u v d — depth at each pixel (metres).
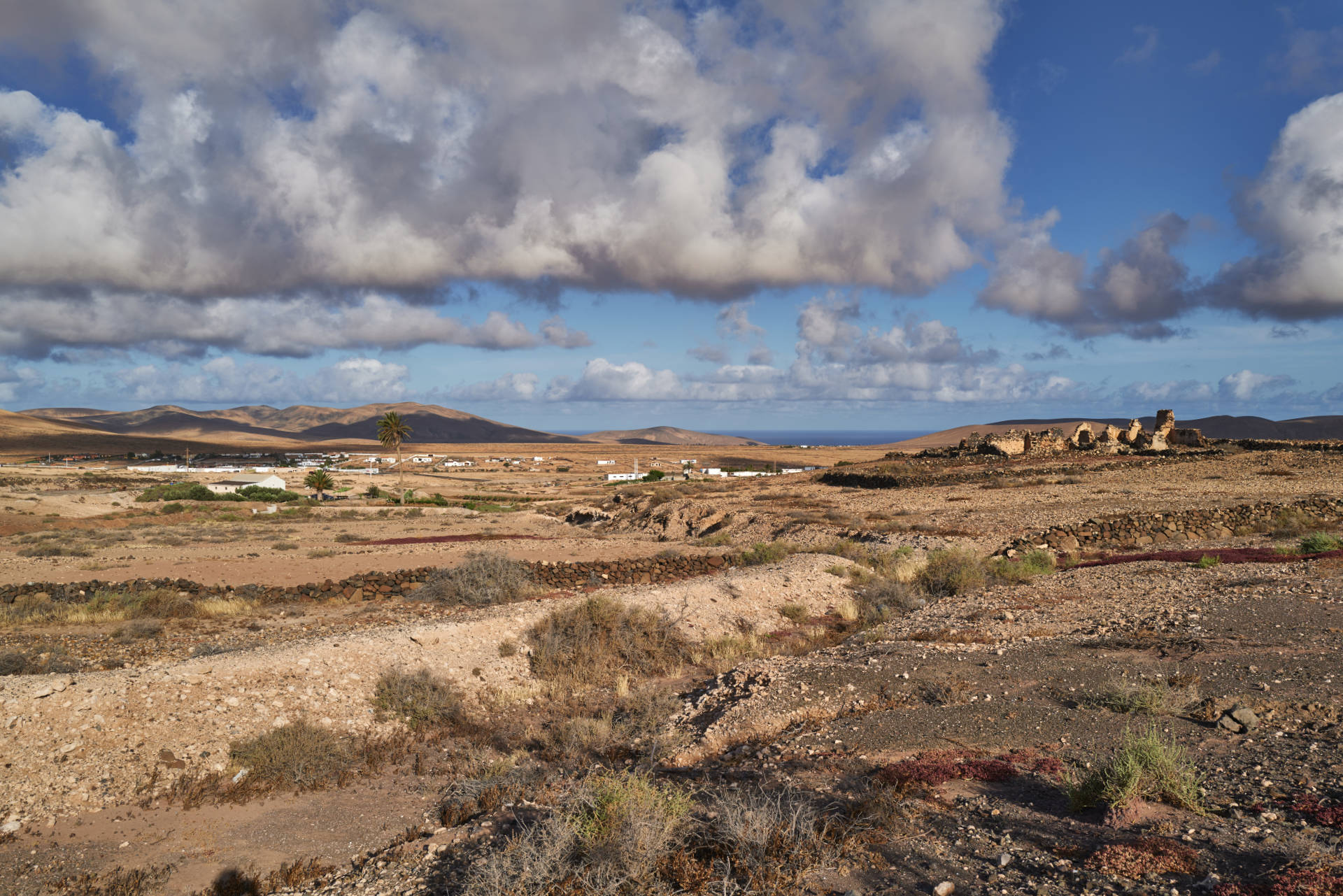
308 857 7.66
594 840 6.08
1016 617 15.81
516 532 40.78
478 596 21.22
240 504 62.56
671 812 6.55
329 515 52.03
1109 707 9.16
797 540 34.56
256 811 8.83
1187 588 16.91
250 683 11.48
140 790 9.07
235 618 19.08
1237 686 9.39
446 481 136.12
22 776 8.72
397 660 13.20
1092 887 4.76
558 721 11.95
